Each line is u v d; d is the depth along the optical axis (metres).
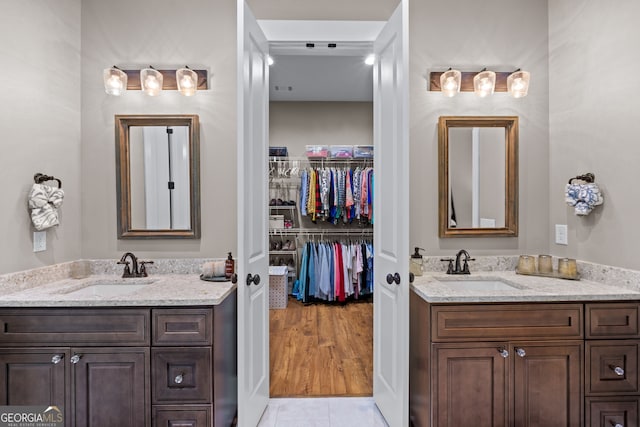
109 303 1.54
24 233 1.74
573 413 1.59
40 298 1.56
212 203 2.15
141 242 2.15
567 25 2.04
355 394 2.26
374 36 2.19
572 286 1.77
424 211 2.17
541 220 2.21
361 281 4.56
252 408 1.84
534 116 2.20
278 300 4.29
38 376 1.54
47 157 1.87
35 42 1.80
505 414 1.59
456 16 2.18
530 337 1.59
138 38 2.14
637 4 1.63
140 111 2.13
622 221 1.71
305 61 3.66
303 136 5.13
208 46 2.15
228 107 2.15
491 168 2.19
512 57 2.20
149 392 1.56
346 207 4.59
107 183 2.14
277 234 4.88
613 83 1.75
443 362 1.58
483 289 2.03
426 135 2.17
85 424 1.55
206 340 1.57
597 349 1.61
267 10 2.17
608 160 1.79
